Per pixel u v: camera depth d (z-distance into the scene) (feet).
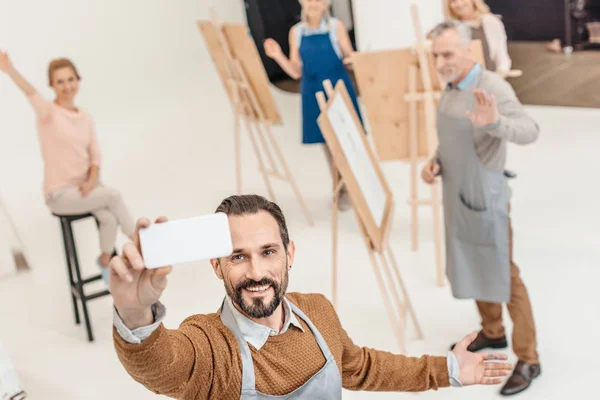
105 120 26.05
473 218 10.30
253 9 29.91
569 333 11.86
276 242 4.91
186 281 14.99
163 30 27.78
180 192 20.45
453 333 12.21
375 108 14.23
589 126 21.99
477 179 10.12
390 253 11.53
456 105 10.09
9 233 16.60
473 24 15.64
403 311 11.05
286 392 5.14
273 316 5.12
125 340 4.31
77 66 25.48
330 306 5.74
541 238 15.28
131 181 21.71
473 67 9.94
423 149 14.48
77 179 13.21
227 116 27.50
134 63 27.04
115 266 3.99
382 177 11.69
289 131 25.50
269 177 21.07
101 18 25.90
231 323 5.09
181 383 4.68
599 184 17.75
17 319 14.15
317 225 17.24
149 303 4.19
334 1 25.63
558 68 24.64
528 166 19.42
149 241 4.02
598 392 10.35
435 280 14.16
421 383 5.87
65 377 12.00
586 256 14.33
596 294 12.95
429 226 16.69
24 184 21.75
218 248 4.08
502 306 12.42
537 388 10.59
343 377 5.84
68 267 13.58
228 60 16.92
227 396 4.99
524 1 24.62
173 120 26.84
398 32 24.53
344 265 15.08
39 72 24.34
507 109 9.74
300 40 16.74
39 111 12.90
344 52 16.89
